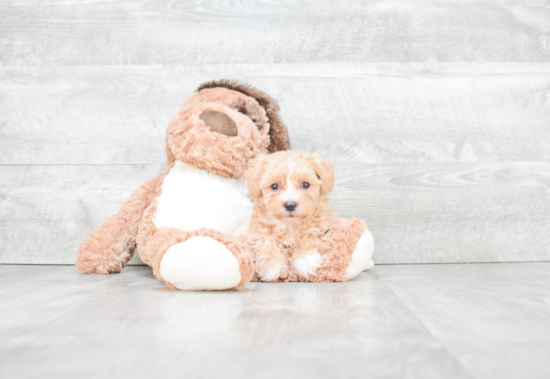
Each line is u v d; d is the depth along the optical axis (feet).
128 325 2.35
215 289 3.26
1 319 2.48
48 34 4.97
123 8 4.95
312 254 3.67
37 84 4.95
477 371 1.76
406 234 4.90
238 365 1.80
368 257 3.81
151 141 4.92
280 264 3.67
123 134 4.92
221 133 3.94
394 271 4.31
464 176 4.90
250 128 4.06
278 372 1.73
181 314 2.58
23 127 4.95
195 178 3.96
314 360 1.85
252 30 4.92
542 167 4.91
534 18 4.92
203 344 2.04
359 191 4.90
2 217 4.90
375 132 4.91
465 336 2.18
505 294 3.15
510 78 4.91
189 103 4.09
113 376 1.70
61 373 1.73
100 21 4.95
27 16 4.97
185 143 3.91
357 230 3.76
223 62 4.92
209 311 2.65
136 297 3.06
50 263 4.90
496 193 4.90
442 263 4.88
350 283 3.64
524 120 4.93
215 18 4.93
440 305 2.81
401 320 2.46
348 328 2.30
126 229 4.31
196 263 3.15
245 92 4.41
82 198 4.91
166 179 4.09
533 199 4.91
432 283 3.62
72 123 4.94
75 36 4.96
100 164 4.92
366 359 1.87
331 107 4.91
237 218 3.95
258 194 3.70
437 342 2.09
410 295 3.13
